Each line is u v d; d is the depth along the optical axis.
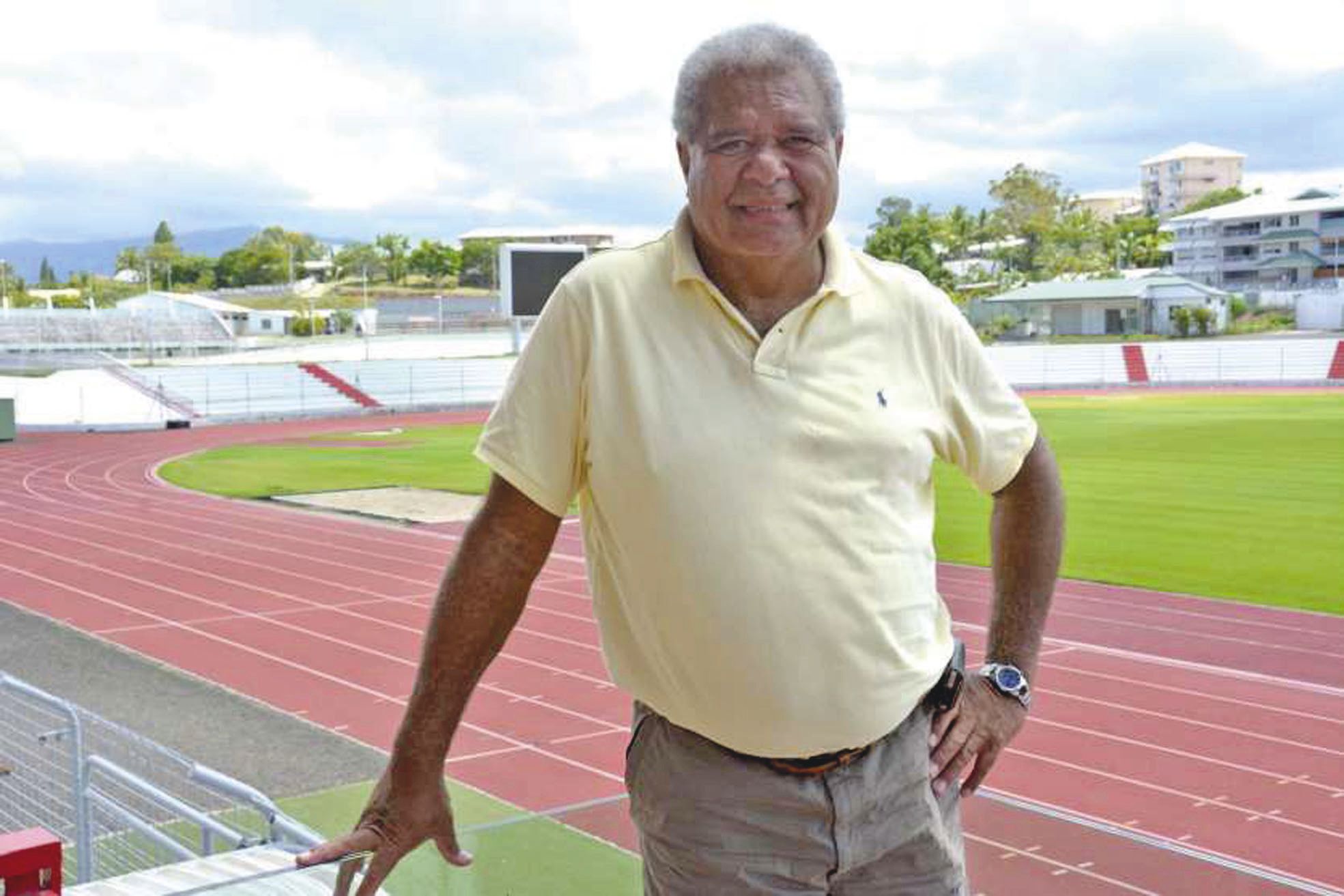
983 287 83.06
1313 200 84.56
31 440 33.16
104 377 42.47
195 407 41.44
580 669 9.53
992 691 1.95
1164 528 15.75
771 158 1.64
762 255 1.68
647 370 1.70
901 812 1.86
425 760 1.82
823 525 1.70
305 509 19.03
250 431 35.94
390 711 8.75
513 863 2.19
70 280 125.88
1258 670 9.39
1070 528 15.73
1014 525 2.01
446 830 1.88
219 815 3.62
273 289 117.62
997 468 1.91
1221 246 88.19
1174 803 6.77
